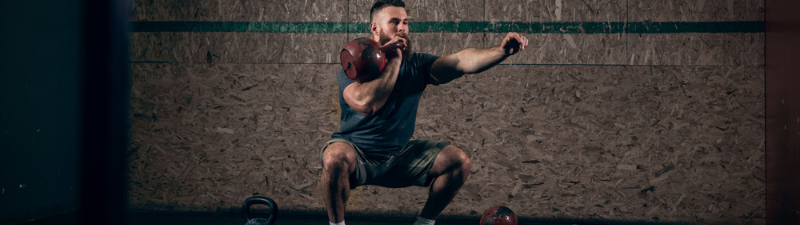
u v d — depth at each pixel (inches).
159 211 128.0
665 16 116.7
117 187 62.9
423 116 120.3
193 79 127.0
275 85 125.0
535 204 120.0
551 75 119.1
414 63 120.0
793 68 101.4
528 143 119.9
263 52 125.3
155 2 127.4
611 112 118.3
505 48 119.1
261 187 125.9
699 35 116.0
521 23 119.3
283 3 124.6
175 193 127.9
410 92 119.0
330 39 123.2
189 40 127.0
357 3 122.5
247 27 125.6
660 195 117.6
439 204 117.9
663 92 117.0
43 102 122.0
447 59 120.0
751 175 115.2
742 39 114.9
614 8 117.8
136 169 128.6
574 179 119.3
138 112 128.6
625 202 118.4
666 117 117.1
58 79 126.2
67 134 128.7
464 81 120.0
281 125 125.0
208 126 127.0
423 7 120.8
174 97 127.6
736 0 114.9
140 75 128.3
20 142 116.6
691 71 116.3
